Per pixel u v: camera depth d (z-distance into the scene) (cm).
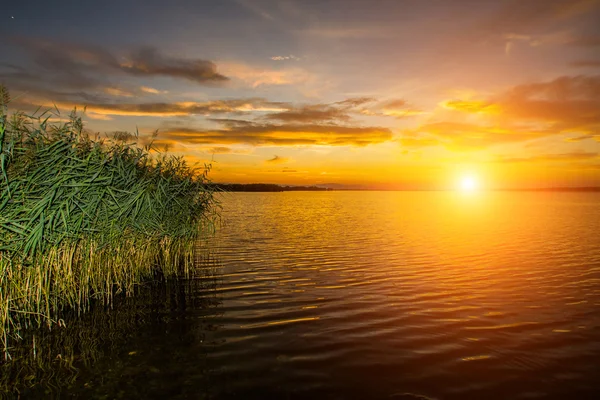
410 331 745
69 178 746
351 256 1518
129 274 1052
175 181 1212
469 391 530
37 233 673
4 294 699
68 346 682
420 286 1077
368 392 527
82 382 559
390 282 1121
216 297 971
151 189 1023
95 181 809
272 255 1527
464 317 825
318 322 793
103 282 966
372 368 596
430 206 5612
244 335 727
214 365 609
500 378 566
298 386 544
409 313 850
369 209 4772
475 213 3972
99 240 922
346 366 603
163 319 817
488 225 2717
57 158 704
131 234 1069
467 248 1723
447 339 707
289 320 805
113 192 901
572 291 1031
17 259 722
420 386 543
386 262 1409
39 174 692
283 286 1073
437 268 1312
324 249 1672
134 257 1095
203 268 1301
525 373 582
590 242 1912
